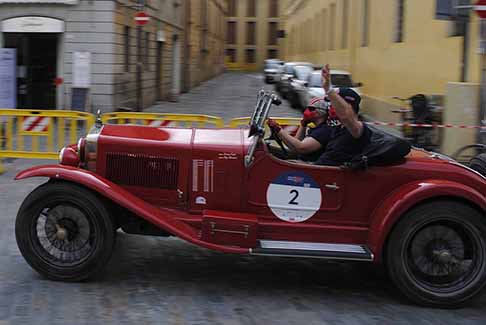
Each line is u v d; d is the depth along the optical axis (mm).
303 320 4859
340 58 30031
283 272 6020
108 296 5164
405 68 18359
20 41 17500
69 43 17328
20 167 10383
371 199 5363
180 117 9938
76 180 5188
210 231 5234
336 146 5391
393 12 19781
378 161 5273
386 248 5258
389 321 4922
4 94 14906
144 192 5496
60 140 10547
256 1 70500
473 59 12961
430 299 5191
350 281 5867
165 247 6570
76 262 5340
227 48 71188
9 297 5059
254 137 5289
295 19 54562
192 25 35000
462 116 12078
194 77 36969
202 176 5414
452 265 5246
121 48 18375
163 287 5438
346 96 5406
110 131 5680
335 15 32000
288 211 5387
